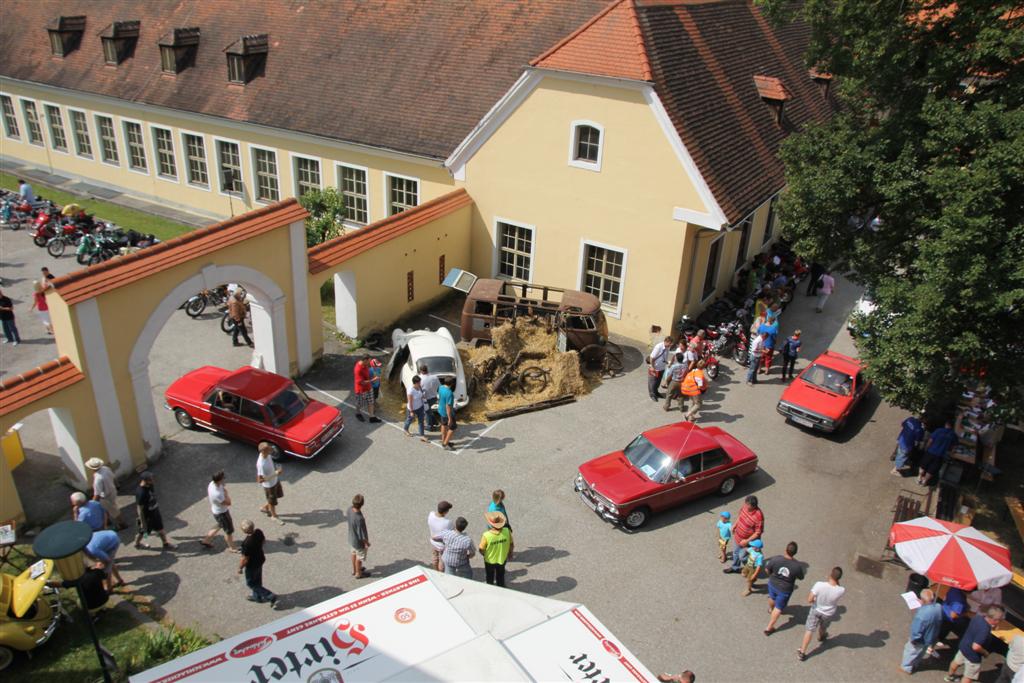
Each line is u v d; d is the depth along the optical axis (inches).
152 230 1186.6
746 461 653.3
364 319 887.7
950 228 520.7
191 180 1256.8
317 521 602.9
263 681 308.5
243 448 692.7
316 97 1089.4
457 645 326.0
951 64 588.1
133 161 1320.1
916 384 576.4
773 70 1122.0
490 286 863.7
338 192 1080.8
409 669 312.0
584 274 944.9
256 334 784.3
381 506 623.5
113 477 586.9
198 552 565.6
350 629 335.6
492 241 997.2
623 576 562.9
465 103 991.0
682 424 667.4
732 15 1114.7
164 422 724.0
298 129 1067.9
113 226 1110.4
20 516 570.9
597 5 984.9
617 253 907.4
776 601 504.1
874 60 635.5
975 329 554.9
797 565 493.7
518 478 669.3
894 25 622.8
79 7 1382.9
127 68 1270.9
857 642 518.0
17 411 542.9
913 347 553.6
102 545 502.3
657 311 901.2
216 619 506.0
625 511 592.7
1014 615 523.2
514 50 997.2
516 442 722.2
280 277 751.7
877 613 545.0
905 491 679.1
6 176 1423.5
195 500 621.0
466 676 308.0
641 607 535.5
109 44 1274.6
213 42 1211.9
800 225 687.1
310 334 816.9
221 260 677.3
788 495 667.4
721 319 940.0
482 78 996.6
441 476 666.2
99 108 1295.5
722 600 546.6
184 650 473.4
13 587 467.5
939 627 475.8
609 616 526.0
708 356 850.1
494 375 803.4
